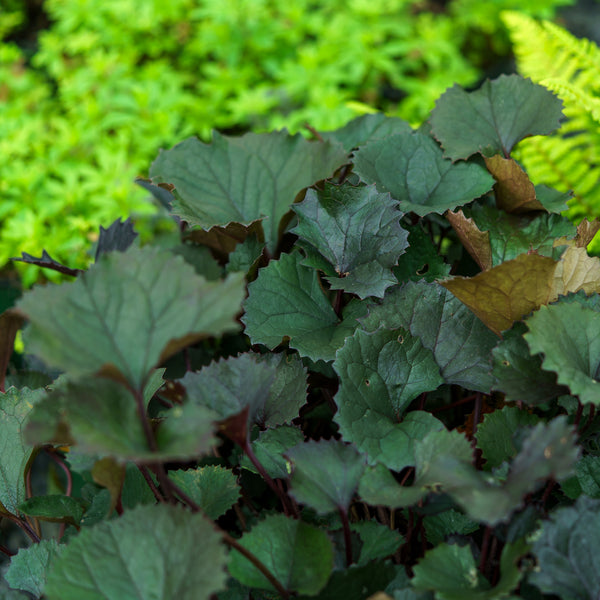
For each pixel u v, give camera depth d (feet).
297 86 14.23
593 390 7.30
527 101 8.25
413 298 7.83
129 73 15.56
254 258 8.09
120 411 7.11
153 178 8.23
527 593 7.34
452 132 8.23
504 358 7.52
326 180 8.11
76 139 12.66
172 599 7.08
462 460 7.29
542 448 7.11
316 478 7.34
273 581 7.22
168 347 7.04
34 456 7.84
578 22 16.61
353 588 7.29
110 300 7.16
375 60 15.26
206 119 14.24
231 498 7.66
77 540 7.18
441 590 7.11
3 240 11.08
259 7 15.62
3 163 11.94
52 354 7.00
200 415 7.14
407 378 7.67
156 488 7.70
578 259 7.70
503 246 8.07
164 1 15.99
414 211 7.98
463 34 17.88
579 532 7.18
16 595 7.45
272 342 7.80
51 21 18.80
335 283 7.84
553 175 9.36
